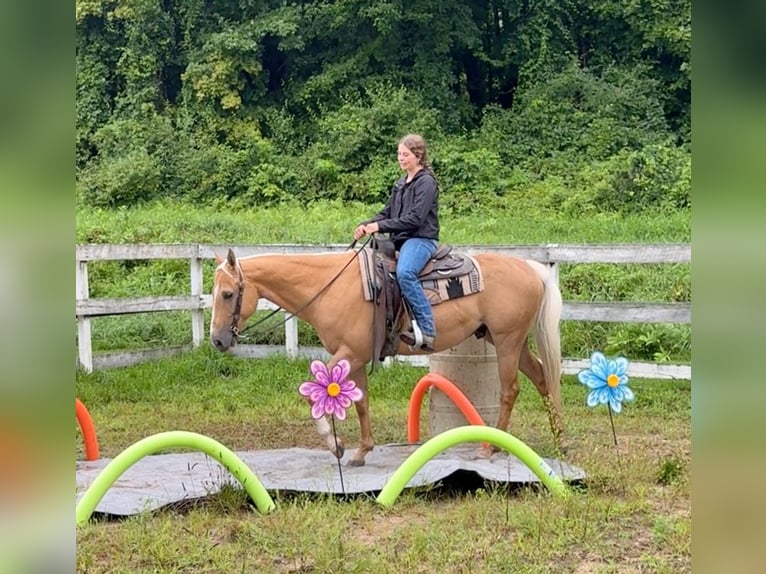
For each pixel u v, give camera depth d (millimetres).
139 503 4938
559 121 21328
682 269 11578
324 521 4684
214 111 22766
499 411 6797
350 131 20906
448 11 23078
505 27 23859
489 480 5355
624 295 11461
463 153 19953
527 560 4176
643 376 9070
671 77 22578
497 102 24641
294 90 23438
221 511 4945
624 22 23172
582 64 23812
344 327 5996
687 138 21406
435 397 6848
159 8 23641
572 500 4926
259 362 10383
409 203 6000
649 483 5496
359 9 22625
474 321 6176
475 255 6371
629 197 17406
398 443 6938
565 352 10508
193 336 10758
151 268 13789
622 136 20484
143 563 4141
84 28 23719
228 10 23812
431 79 22734
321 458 6402
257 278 6004
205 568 4086
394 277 6059
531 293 6297
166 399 9180
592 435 7281
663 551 4285
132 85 23438
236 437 7562
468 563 4070
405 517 4902
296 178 20547
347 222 16641
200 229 15938
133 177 20438
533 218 17047
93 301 9484
